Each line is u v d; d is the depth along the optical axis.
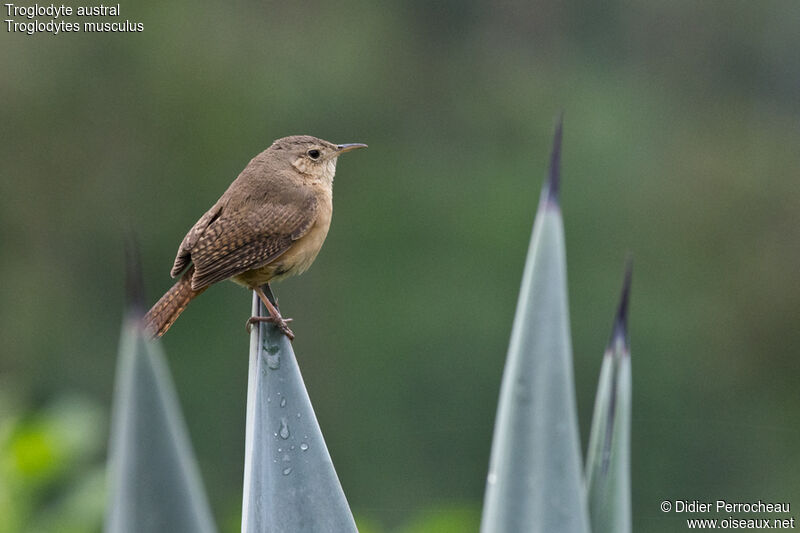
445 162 20.09
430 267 18.42
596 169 19.64
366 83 20.25
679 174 19.67
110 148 18.03
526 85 20.88
